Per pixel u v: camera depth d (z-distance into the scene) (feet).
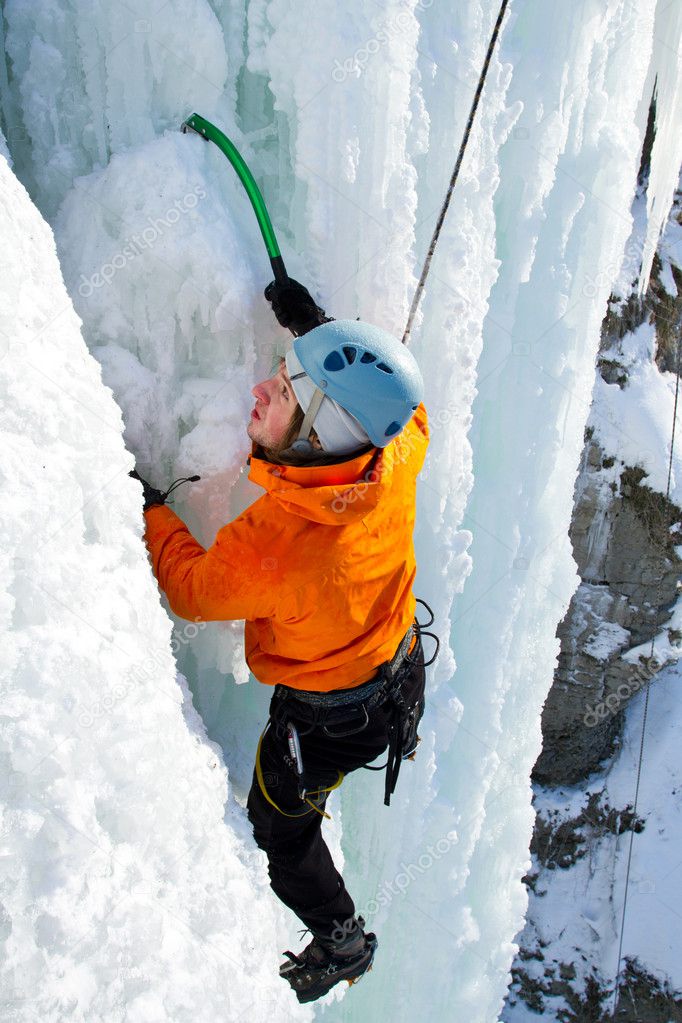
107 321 5.52
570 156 8.80
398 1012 8.47
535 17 7.75
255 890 5.44
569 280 9.04
